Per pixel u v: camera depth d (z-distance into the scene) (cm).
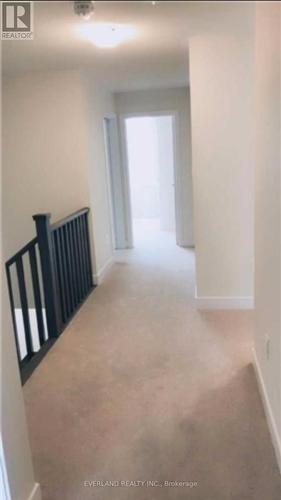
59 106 434
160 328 350
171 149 739
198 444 207
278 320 186
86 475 191
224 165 355
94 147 479
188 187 628
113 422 229
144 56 370
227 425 220
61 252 364
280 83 170
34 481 175
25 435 166
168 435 215
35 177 455
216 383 262
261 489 177
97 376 278
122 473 191
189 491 179
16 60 366
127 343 326
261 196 227
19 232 467
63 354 311
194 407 238
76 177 450
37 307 336
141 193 920
